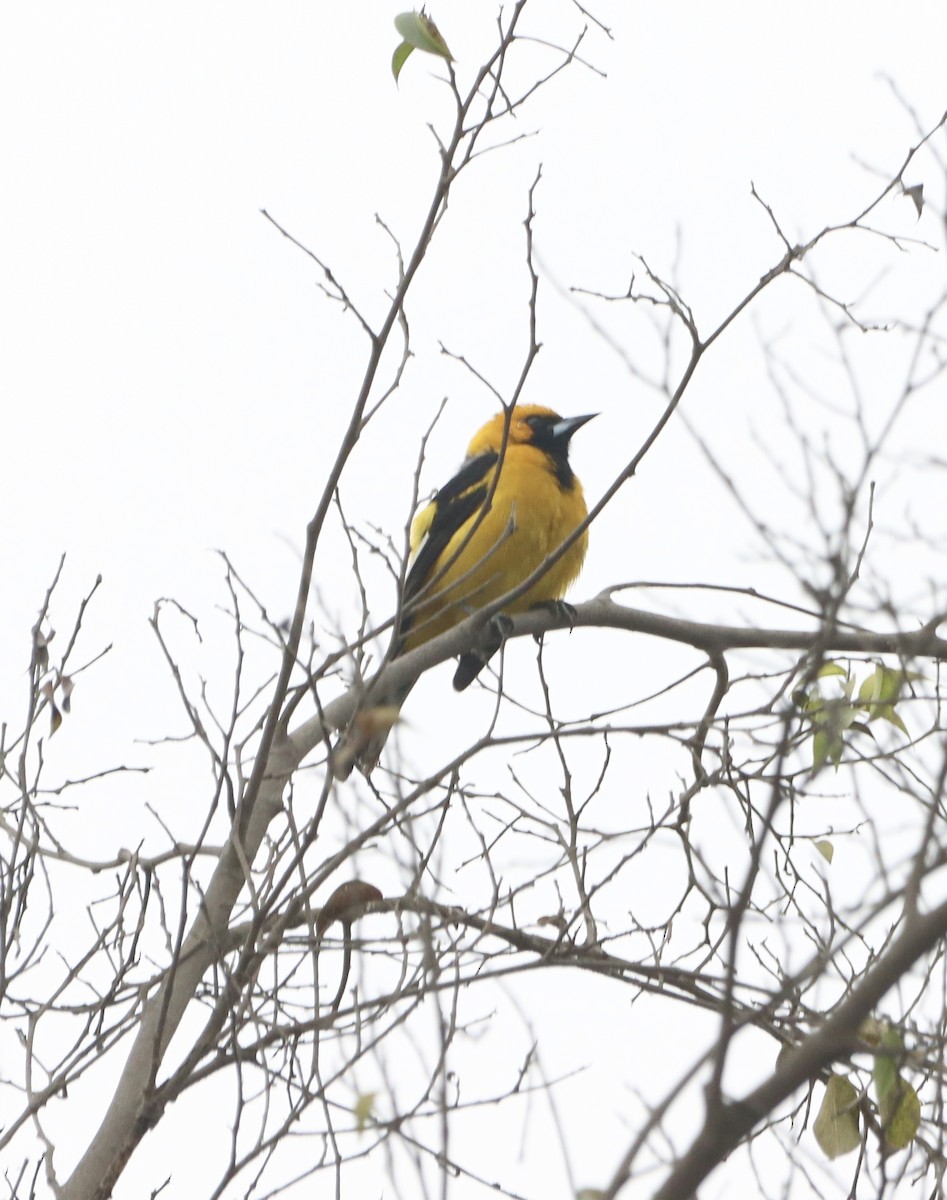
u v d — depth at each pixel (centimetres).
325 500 1098
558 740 1096
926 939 650
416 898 917
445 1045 806
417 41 1060
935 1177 869
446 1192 770
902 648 938
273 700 1087
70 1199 1022
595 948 1106
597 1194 707
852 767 961
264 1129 896
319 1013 951
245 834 1115
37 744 1121
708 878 1047
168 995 1005
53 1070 1027
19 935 1055
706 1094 632
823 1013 973
